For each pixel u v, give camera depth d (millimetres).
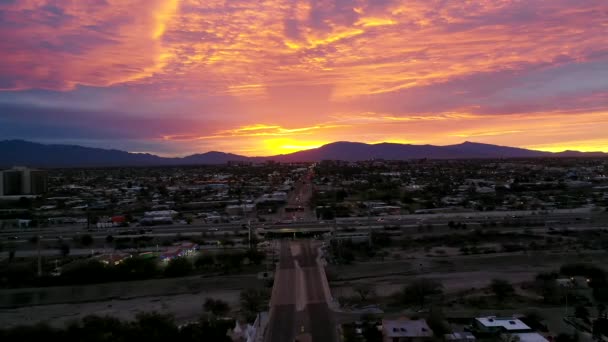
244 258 119125
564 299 86000
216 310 84750
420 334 68250
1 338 72062
